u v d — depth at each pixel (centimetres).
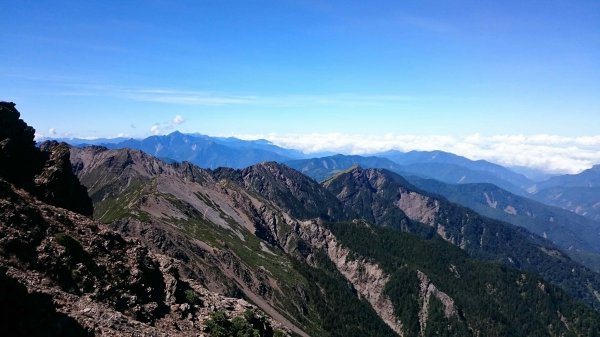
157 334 4684
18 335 3650
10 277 4053
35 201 5609
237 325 5928
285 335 6781
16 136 6875
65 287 4631
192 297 6169
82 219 5850
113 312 4631
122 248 5847
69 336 3934
